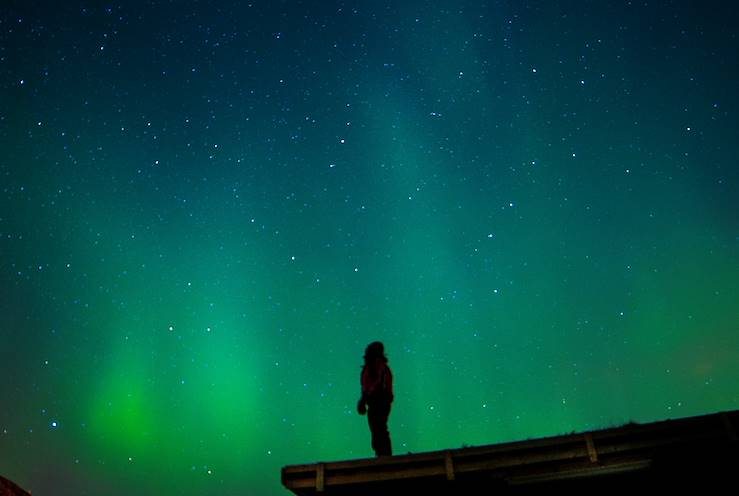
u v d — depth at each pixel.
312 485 6.50
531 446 6.16
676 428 5.92
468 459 6.27
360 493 6.77
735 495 5.89
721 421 5.84
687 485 6.06
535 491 6.34
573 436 6.12
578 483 6.32
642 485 6.20
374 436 8.38
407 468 6.36
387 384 8.66
